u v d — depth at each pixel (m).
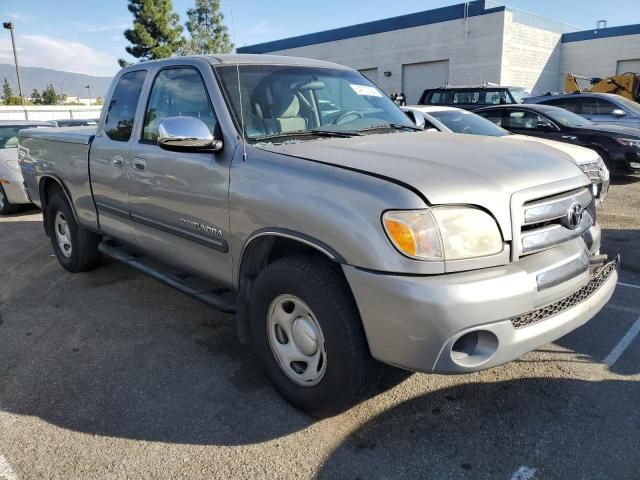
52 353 3.88
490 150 3.04
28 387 3.42
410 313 2.38
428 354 2.40
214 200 3.28
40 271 5.84
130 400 3.24
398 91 28.75
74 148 4.91
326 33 31.36
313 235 2.69
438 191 2.46
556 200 2.77
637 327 4.11
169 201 3.70
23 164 6.04
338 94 4.02
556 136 10.34
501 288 2.42
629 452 2.67
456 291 2.35
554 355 3.68
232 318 4.45
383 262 2.43
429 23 26.75
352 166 2.73
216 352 3.85
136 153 4.02
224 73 3.57
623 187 10.13
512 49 24.94
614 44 25.94
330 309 2.66
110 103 4.60
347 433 2.88
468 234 2.45
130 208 4.21
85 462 2.70
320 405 2.88
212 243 3.39
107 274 5.62
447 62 26.66
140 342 4.03
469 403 3.12
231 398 3.24
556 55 27.56
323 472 2.59
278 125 3.48
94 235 5.38
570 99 13.20
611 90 19.33
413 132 3.74
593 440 2.77
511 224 2.55
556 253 2.75
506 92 14.87
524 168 2.79
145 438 2.88
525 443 2.76
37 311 4.68
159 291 5.11
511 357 2.53
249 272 3.23
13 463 2.70
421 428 2.90
